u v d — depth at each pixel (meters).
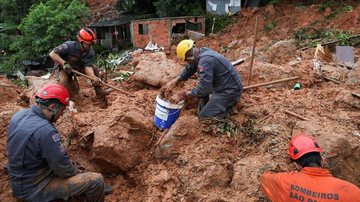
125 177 5.02
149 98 6.16
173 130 5.02
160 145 4.97
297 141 3.34
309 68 7.13
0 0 24.34
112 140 4.79
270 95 6.04
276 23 17.78
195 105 5.84
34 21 18.84
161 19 19.39
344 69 7.47
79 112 5.99
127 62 14.74
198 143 4.96
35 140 3.60
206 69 4.78
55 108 3.76
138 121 5.00
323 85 6.63
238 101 5.25
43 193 3.80
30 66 19.88
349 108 5.55
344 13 16.02
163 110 5.12
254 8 19.27
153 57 7.58
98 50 20.86
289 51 9.93
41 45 18.56
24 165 3.68
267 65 6.89
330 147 4.45
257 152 4.71
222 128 5.07
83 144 5.02
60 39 18.61
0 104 6.24
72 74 6.42
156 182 4.59
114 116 5.14
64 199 3.88
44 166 3.78
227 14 20.19
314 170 3.17
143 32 19.88
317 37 14.78
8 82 6.76
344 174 4.49
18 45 19.31
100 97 6.72
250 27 18.42
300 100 5.72
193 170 4.55
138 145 5.06
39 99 3.73
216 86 5.07
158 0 21.72
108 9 24.88
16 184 3.79
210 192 4.31
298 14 17.59
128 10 23.70
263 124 5.06
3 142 4.88
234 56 14.57
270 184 3.34
